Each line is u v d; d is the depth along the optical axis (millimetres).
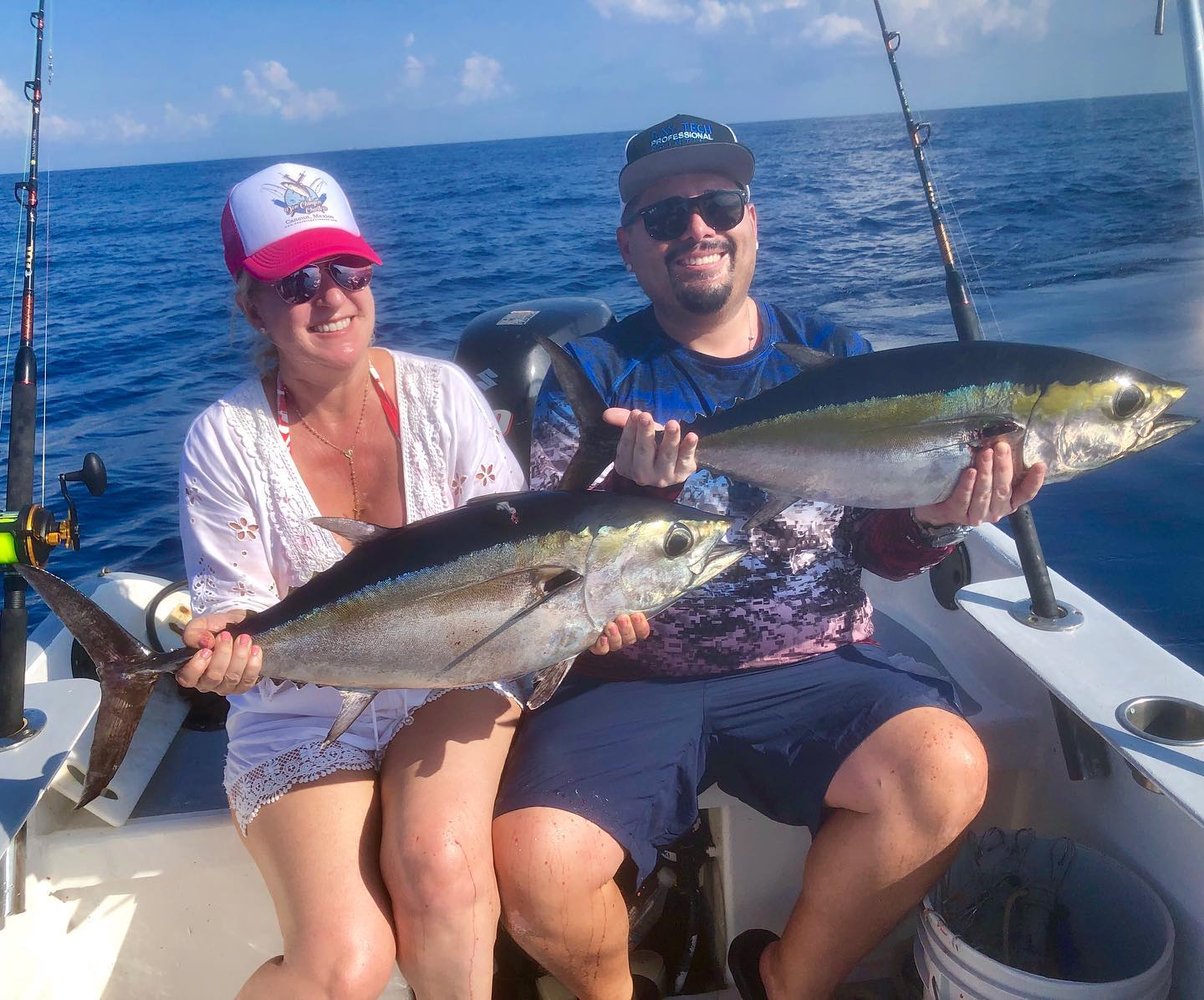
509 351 3770
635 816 2268
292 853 2127
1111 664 2271
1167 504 4941
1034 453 2207
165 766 2840
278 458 2436
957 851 2262
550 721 2482
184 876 2551
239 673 2064
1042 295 9836
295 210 2266
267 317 2299
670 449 2111
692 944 2725
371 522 2551
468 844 2092
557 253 18672
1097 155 22984
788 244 15328
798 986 2363
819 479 2312
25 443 2629
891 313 10398
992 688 2975
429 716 2391
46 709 2469
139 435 8523
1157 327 7859
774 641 2557
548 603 2074
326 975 1982
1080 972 2363
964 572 3184
